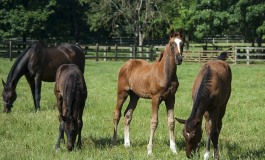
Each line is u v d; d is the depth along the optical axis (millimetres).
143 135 10734
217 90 8172
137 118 12789
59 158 8375
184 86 20875
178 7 46625
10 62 30672
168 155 8812
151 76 9211
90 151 8992
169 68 8961
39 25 43344
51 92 18219
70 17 55531
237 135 10859
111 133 11031
